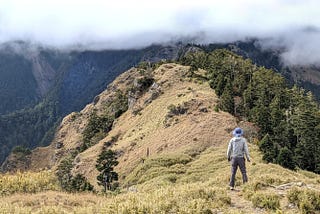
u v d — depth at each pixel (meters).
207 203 13.73
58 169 117.31
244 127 76.69
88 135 157.88
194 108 90.19
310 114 76.38
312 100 103.94
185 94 110.38
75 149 170.12
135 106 134.00
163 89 125.44
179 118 90.56
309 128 71.00
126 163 87.12
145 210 13.13
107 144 120.00
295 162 60.09
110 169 78.31
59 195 20.97
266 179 17.34
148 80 140.00
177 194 14.80
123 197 15.65
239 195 15.55
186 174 55.62
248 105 90.12
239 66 123.44
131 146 96.50
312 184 16.83
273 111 77.31
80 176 74.94
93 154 116.44
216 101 92.88
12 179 25.34
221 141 72.25
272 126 74.81
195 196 14.55
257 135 74.56
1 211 14.77
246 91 93.44
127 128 122.69
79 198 20.34
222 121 79.25
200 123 80.12
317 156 65.75
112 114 165.12
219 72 117.56
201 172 54.69
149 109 119.44
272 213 13.03
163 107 109.56
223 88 99.19
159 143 83.44
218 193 14.96
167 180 51.28
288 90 103.38
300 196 14.06
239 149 17.02
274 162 54.38
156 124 99.00
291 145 71.75
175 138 80.62
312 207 13.54
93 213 14.41
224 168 51.97
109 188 73.88
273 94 95.94
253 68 125.31
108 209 13.79
